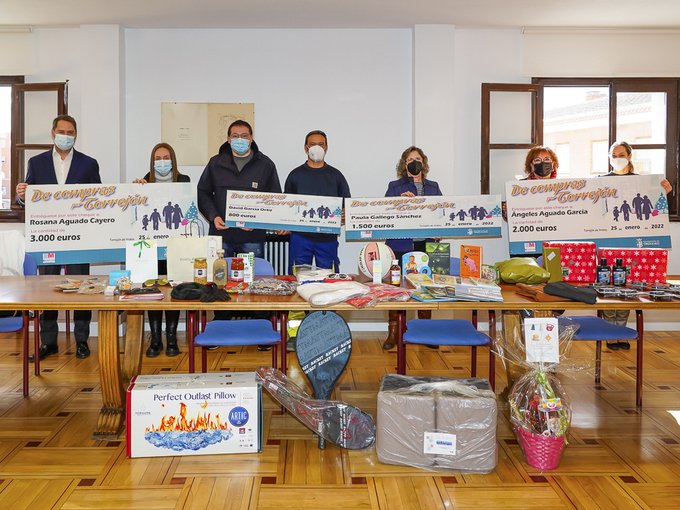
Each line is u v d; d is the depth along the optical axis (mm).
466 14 4949
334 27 5363
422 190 4594
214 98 5430
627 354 4566
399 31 5430
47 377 3908
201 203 4668
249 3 4641
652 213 3928
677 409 3352
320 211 4250
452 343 3115
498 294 2801
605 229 3945
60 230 3805
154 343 4473
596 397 3559
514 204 3979
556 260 3279
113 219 3865
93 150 5254
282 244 5363
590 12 4891
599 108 6062
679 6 4734
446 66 5266
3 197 5570
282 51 5418
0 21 5133
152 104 5410
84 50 5207
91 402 3424
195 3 4637
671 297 2824
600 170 6191
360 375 3967
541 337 2637
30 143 5398
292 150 5492
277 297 2871
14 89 5301
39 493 2332
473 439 2520
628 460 2674
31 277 3512
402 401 2568
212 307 2684
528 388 2662
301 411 2770
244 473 2520
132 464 2604
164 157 4543
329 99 5461
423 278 3123
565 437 2625
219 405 2695
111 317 2859
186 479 2463
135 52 5375
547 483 2445
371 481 2453
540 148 4539
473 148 5516
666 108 5512
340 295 2707
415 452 2566
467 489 2389
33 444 2818
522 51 5461
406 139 5492
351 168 5512
